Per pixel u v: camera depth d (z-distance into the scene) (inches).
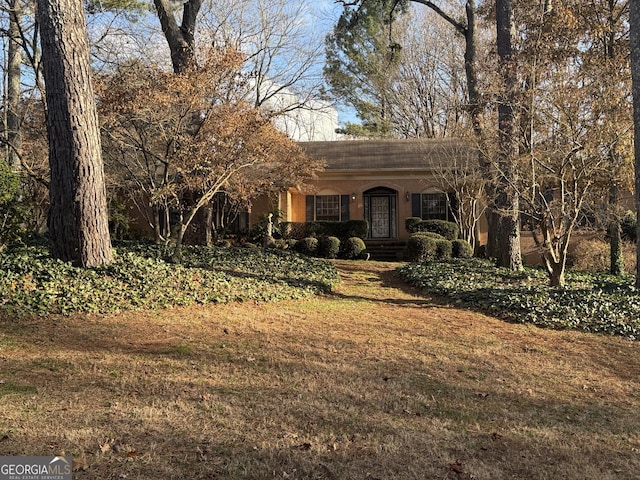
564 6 430.6
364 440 144.7
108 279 331.3
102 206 357.1
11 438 137.3
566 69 379.9
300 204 860.6
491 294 382.6
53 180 346.3
